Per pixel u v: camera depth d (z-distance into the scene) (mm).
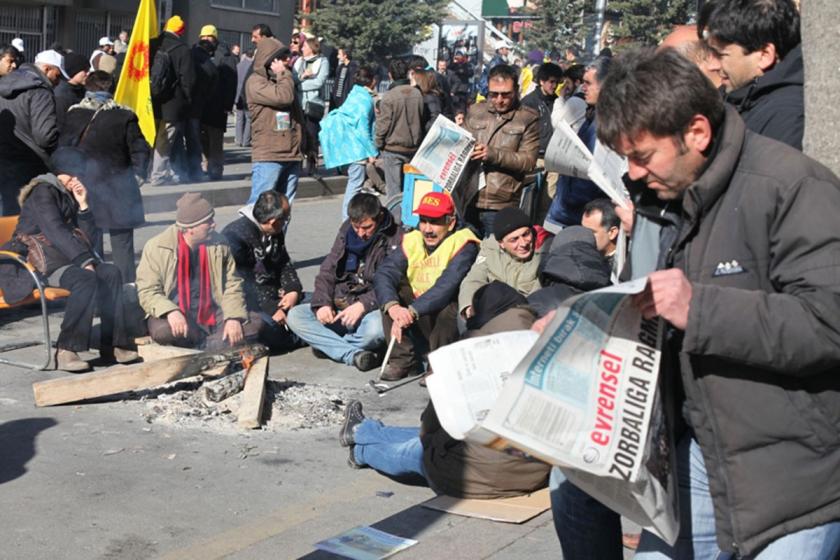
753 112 3131
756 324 2287
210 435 5773
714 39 3186
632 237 2750
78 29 28938
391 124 11781
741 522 2475
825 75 3010
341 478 5250
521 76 17109
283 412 6152
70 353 6750
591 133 7266
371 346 7258
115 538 4500
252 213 7516
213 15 33500
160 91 14344
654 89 2363
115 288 6816
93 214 8359
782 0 3094
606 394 2416
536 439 2363
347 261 7355
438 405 2576
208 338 6918
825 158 3016
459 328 6926
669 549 2705
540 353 2352
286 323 7555
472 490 4762
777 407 2416
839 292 2260
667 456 2555
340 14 37562
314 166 16016
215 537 4523
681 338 2566
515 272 6730
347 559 4168
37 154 8930
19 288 6879
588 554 3072
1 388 6434
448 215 6887
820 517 2449
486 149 8094
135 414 6023
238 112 19625
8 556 4297
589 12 41625
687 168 2436
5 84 8797
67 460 5324
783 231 2355
